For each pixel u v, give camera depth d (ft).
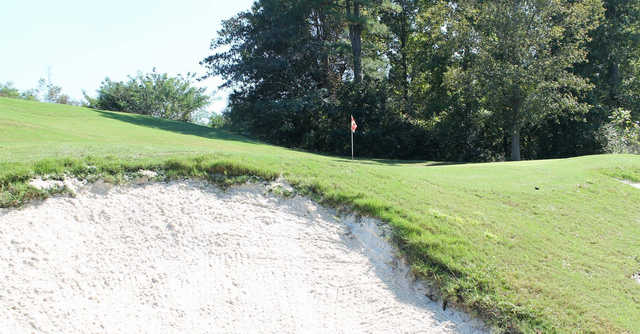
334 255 25.00
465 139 112.88
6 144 37.68
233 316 20.35
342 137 113.60
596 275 25.70
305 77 126.52
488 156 119.75
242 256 23.99
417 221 27.68
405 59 128.67
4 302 18.45
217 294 21.48
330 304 21.81
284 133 122.11
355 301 22.12
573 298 22.36
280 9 120.26
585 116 106.93
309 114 118.11
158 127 84.99
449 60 109.70
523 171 51.26
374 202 28.76
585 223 34.71
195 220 25.98
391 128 114.62
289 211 28.14
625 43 109.19
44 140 49.19
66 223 23.58
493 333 20.20
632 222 37.24
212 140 75.56
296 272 23.49
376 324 20.80
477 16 99.14
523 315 20.56
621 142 92.89
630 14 106.32
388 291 22.85
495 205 35.37
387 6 109.70
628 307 22.71
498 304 21.03
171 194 27.86
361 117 114.83
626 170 55.77
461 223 29.14
